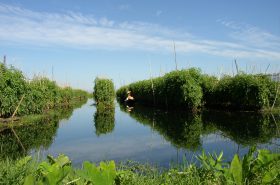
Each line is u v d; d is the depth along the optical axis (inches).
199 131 500.1
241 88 807.7
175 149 359.3
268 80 782.5
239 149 339.9
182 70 971.9
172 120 697.6
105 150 375.2
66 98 1528.1
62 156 103.2
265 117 660.1
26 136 477.1
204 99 973.2
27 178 68.4
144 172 195.8
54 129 577.0
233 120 632.4
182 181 123.3
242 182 92.6
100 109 1136.8
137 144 410.0
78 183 92.6
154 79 1275.8
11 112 640.4
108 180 74.5
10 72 624.4
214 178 111.2
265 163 95.6
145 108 1159.0
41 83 1014.4
